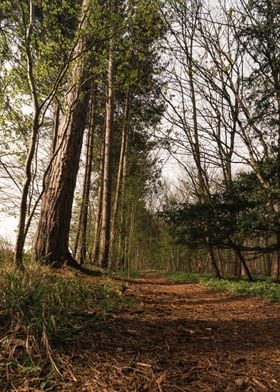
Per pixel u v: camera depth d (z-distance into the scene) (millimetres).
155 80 13742
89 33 5867
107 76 8195
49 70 6098
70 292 4676
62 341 2980
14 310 3246
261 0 11641
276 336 4043
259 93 12250
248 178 12734
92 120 15484
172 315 4949
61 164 7895
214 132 13773
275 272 16047
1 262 6066
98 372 2609
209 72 13047
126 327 3809
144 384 2490
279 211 11586
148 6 6023
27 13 5730
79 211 14102
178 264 39094
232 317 5230
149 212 29781
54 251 7668
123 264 16734
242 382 2619
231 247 13688
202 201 15195
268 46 11773
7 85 6402
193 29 12906
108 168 13031
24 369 2475
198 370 2832
